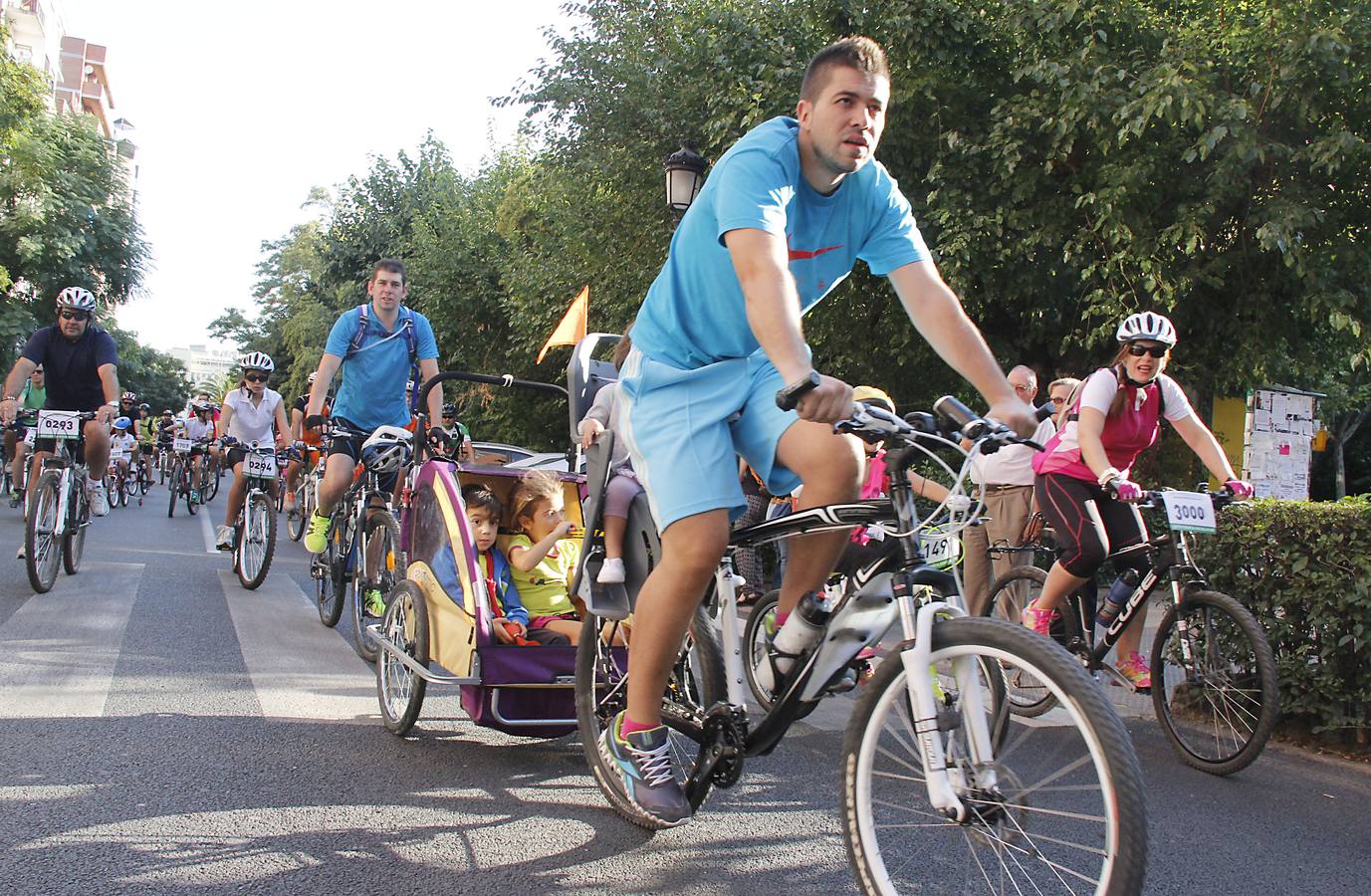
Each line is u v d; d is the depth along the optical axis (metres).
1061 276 11.05
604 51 14.55
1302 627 5.02
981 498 2.42
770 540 2.90
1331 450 23.61
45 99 29.02
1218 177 9.72
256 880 2.90
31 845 3.03
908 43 10.70
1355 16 9.41
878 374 12.30
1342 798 4.20
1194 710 4.71
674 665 3.31
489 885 2.95
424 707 5.02
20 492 12.65
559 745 4.48
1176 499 4.69
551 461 9.44
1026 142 10.44
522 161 25.08
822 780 4.13
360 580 5.95
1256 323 11.04
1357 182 10.10
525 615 4.36
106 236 28.14
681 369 2.89
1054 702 2.22
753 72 12.16
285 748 4.16
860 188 2.85
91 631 6.02
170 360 78.12
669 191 10.87
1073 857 2.27
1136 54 10.18
